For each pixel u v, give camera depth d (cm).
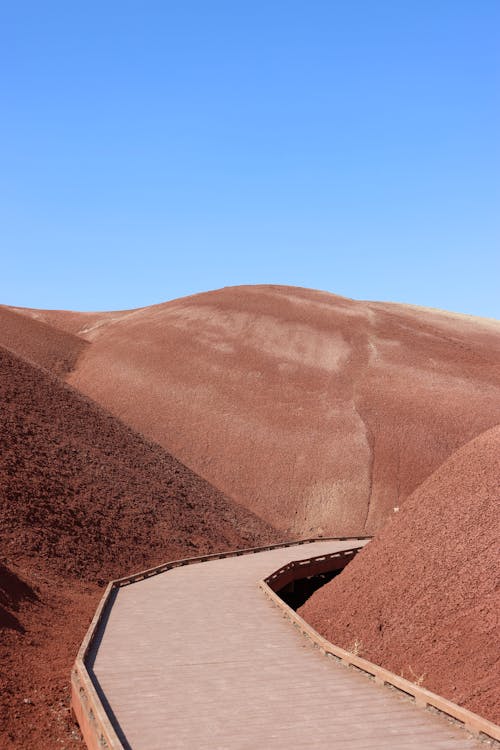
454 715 930
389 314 8731
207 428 6181
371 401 6488
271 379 6875
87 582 2328
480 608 1270
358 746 850
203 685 1112
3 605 1611
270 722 938
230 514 4022
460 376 7025
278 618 1638
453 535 1459
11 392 3678
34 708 1161
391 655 1338
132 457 3866
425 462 5759
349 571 1745
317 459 5812
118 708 1002
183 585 2112
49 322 9338
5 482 2695
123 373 7025
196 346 7450
